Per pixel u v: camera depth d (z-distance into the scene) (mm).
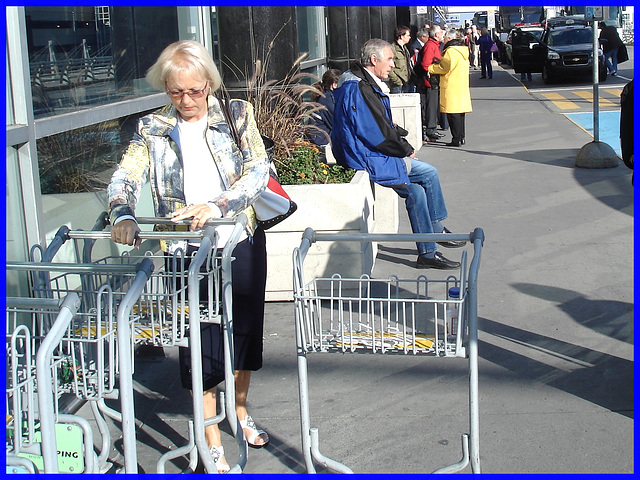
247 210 3545
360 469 3693
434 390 4512
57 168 4434
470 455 3160
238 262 3574
